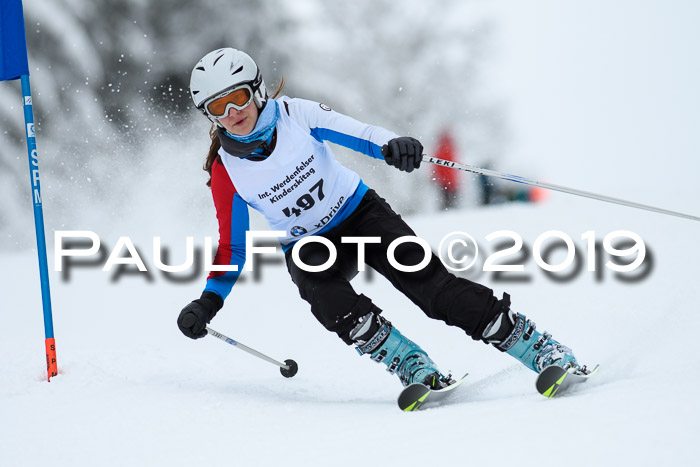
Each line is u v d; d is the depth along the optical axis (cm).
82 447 866
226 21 5050
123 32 4803
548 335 1032
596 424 717
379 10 5312
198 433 902
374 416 947
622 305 1557
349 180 1148
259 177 1094
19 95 4559
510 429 746
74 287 2441
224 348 1630
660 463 595
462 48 5538
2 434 947
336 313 1046
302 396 1176
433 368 1021
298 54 5222
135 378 1308
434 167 4559
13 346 1633
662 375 954
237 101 1020
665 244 1962
